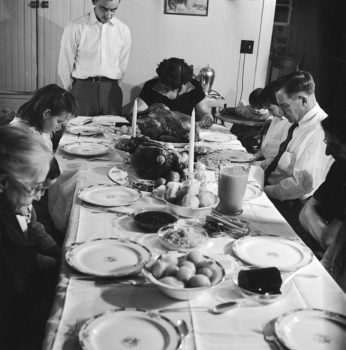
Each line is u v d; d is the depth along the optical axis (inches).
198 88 145.3
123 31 175.6
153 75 198.5
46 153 58.2
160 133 105.7
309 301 49.7
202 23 194.4
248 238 62.9
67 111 93.7
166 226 63.1
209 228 65.1
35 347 62.7
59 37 191.9
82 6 188.9
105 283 51.2
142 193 78.4
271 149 124.9
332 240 79.3
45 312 69.9
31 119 93.4
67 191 91.8
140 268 53.4
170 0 190.4
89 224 66.2
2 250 59.4
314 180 98.0
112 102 181.5
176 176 79.9
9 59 192.5
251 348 41.8
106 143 110.1
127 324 43.5
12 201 58.1
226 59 199.9
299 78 99.7
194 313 46.7
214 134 124.9
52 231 105.7
